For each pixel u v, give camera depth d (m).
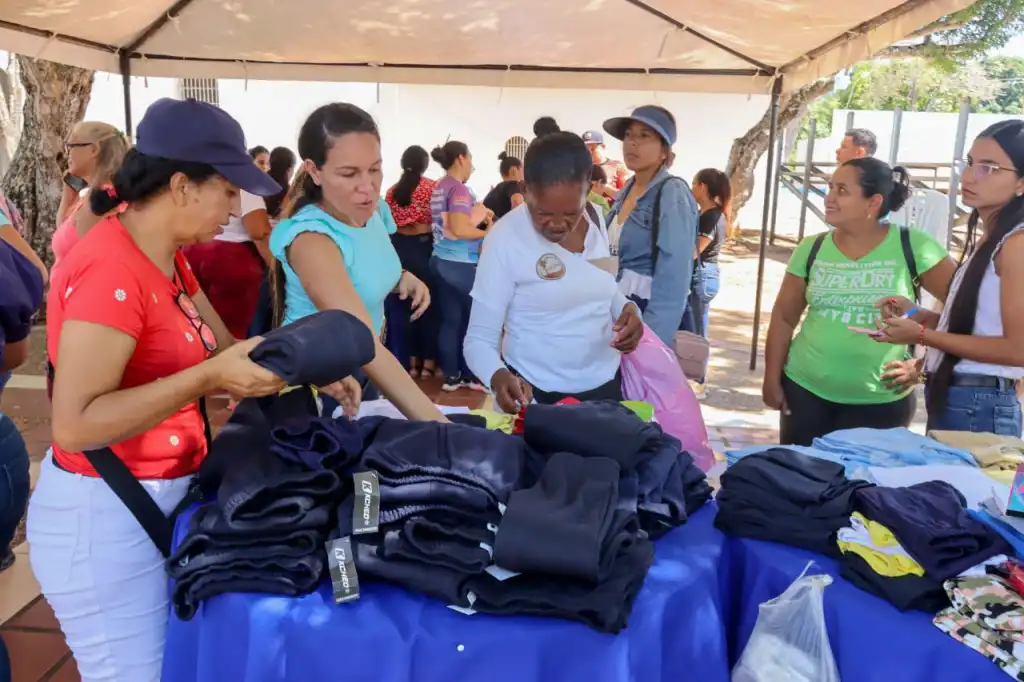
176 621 1.47
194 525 1.43
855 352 2.79
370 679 1.30
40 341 6.69
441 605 1.34
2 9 4.66
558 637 1.29
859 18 4.13
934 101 26.05
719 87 6.13
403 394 1.90
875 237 2.78
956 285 2.46
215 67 6.16
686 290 3.21
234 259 5.01
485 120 15.09
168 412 1.40
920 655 1.37
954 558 1.47
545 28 5.46
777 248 15.23
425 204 5.87
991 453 2.07
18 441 2.14
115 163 3.15
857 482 1.72
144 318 1.46
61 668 2.53
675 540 1.63
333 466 1.48
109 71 5.77
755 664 1.48
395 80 6.34
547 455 1.65
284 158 5.36
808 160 14.02
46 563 1.57
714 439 5.02
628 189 3.49
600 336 2.43
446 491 1.41
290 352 1.38
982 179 2.31
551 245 2.29
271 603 1.34
